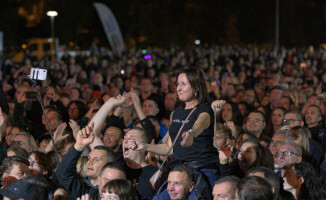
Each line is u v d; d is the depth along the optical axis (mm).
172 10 49906
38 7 37500
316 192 5719
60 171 5621
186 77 5328
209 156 5336
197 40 50969
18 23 37719
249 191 4371
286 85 16656
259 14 54781
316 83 18453
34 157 6156
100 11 29391
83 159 6184
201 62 25062
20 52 30422
